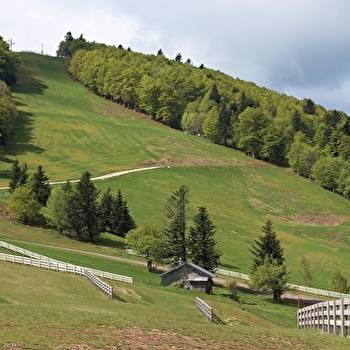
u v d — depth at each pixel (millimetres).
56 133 190375
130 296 52719
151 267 89875
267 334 27578
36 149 172375
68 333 25219
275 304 79125
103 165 167500
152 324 28641
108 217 116250
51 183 140625
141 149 188750
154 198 142375
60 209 103875
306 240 133375
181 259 93750
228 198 157500
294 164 192250
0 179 138625
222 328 29094
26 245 85188
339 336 26188
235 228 131750
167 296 59500
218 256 93500
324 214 159625
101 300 46031
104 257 91375
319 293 89625
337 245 133000
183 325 29141
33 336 24078
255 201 160125
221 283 88062
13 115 179375
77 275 57250
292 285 88125
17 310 30969
